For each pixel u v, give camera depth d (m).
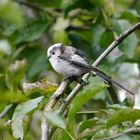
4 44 16.58
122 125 9.05
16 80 11.83
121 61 12.60
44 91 9.12
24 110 8.35
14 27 14.10
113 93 11.78
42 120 8.19
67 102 8.62
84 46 13.50
